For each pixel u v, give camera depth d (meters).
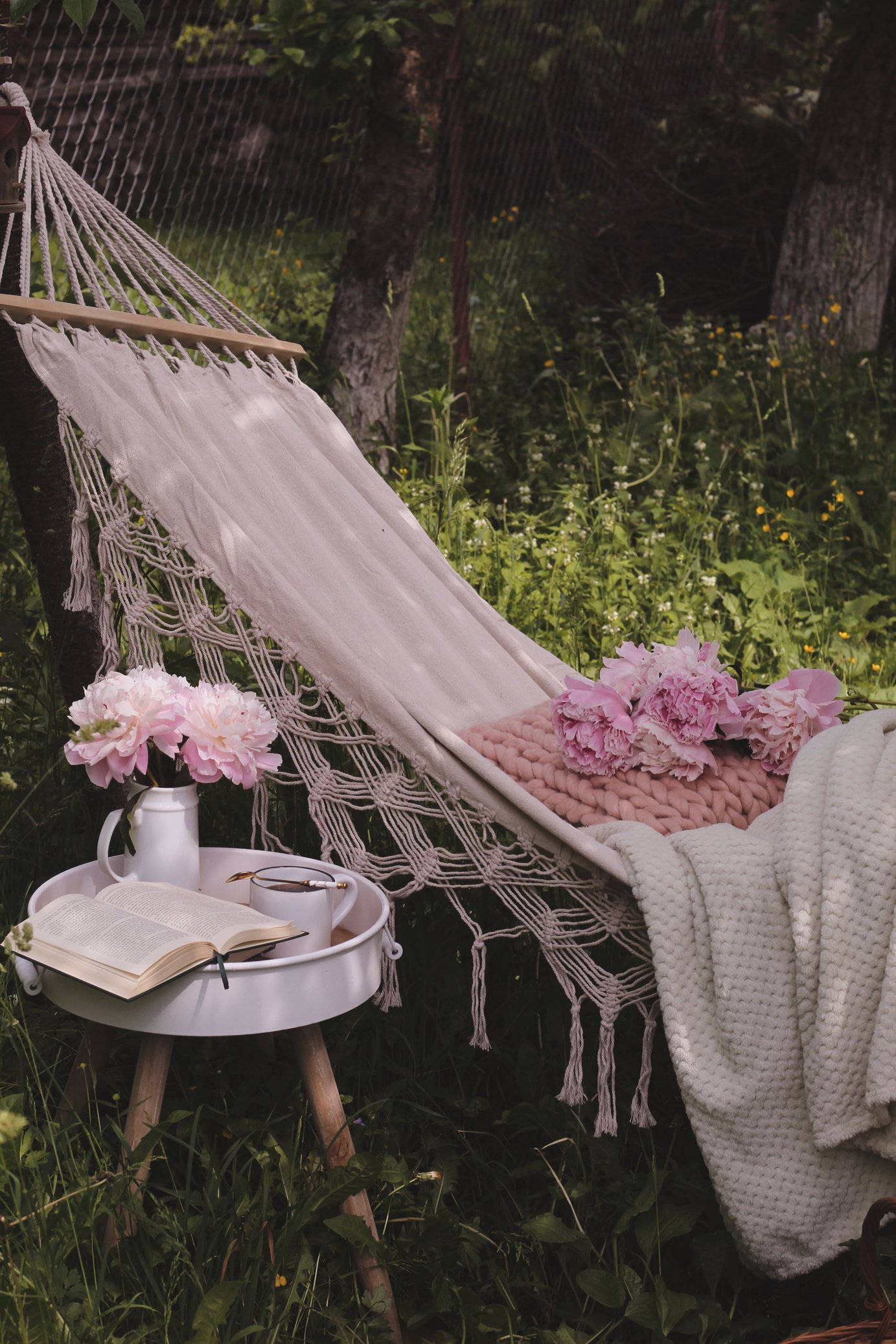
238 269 7.02
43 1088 2.12
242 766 2.05
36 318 2.32
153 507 2.25
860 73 6.77
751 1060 1.86
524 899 2.14
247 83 7.43
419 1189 2.14
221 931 1.76
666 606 4.16
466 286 6.02
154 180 7.30
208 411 2.56
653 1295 1.90
